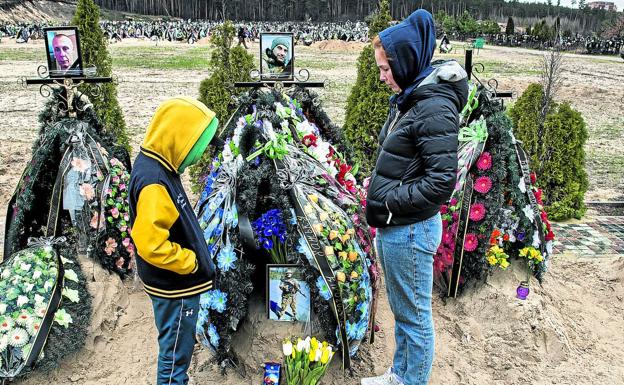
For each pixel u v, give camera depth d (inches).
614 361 154.5
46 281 142.1
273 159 127.3
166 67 939.3
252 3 3732.8
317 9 3796.8
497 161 158.4
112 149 169.0
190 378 138.5
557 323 162.4
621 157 430.0
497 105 162.2
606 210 298.4
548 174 276.4
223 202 128.6
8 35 1694.1
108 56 227.1
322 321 127.1
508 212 169.2
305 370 121.8
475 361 151.4
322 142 148.9
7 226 163.5
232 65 245.0
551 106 283.0
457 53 1533.0
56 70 161.8
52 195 155.1
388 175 112.9
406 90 110.2
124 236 168.1
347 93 684.7
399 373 129.1
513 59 1315.2
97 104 227.5
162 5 3713.1
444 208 168.1
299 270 126.6
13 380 133.6
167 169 108.7
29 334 134.3
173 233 111.2
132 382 138.9
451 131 104.6
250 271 127.4
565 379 145.1
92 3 219.5
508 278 171.2
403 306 121.0
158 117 108.0
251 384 133.1
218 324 127.7
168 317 114.4
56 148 160.4
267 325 132.6
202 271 115.3
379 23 231.5
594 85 859.4
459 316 167.9
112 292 161.5
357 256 129.1
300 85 165.5
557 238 249.6
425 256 115.1
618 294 189.8
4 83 690.8
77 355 144.0
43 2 2965.1
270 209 134.3
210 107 247.8
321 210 126.3
